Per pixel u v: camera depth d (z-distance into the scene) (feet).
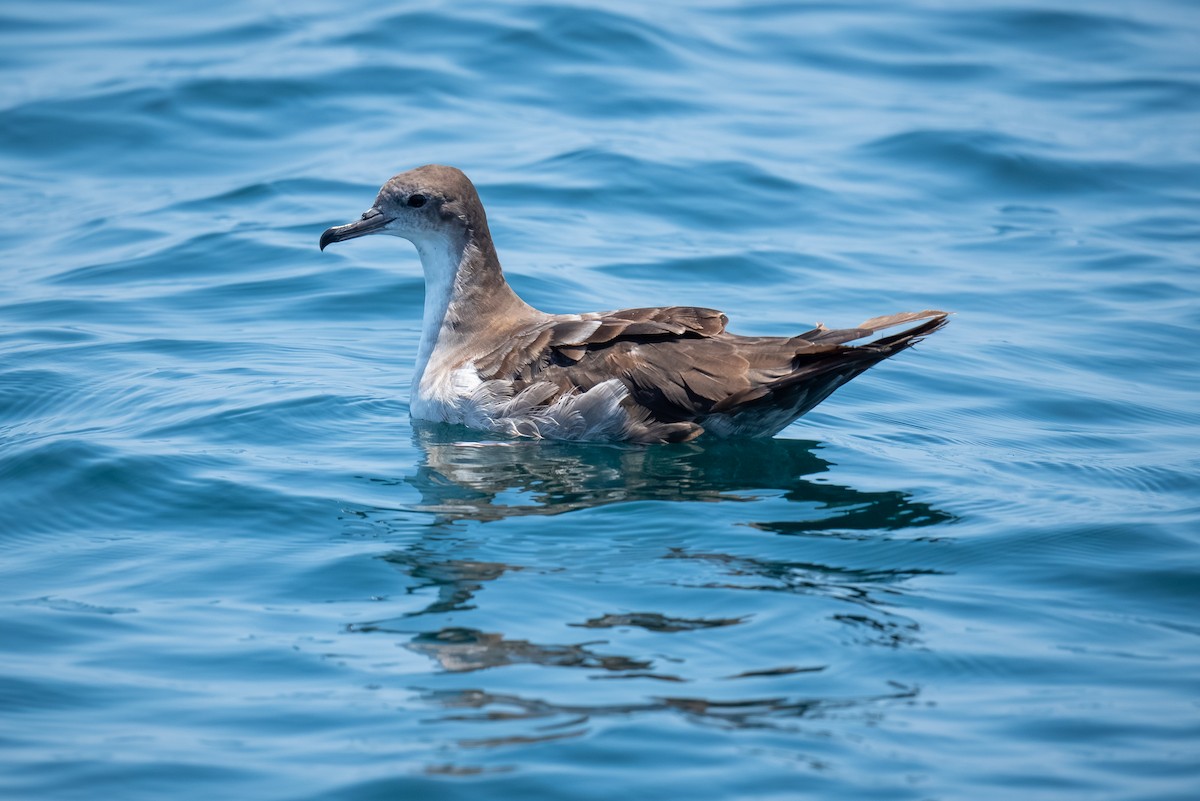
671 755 28.27
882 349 43.50
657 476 43.86
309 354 54.75
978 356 55.31
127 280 61.57
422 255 50.85
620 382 45.91
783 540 39.06
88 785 27.48
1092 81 86.63
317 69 84.12
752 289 61.16
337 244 65.82
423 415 49.29
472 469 44.39
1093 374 53.93
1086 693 31.04
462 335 50.03
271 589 36.14
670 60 87.71
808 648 32.76
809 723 29.58
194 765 28.09
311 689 31.07
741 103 82.43
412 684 31.19
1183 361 55.06
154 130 77.41
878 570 37.19
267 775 27.76
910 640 33.17
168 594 35.88
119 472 42.91
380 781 27.43
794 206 70.08
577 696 30.53
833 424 49.26
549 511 41.04
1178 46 92.17
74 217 68.33
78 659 32.42
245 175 72.84
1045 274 63.57
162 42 90.27
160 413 48.19
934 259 65.00
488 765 27.94
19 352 53.62
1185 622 34.53
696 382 45.37
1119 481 43.83
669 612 34.50
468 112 79.87
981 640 33.30
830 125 79.66
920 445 47.34
